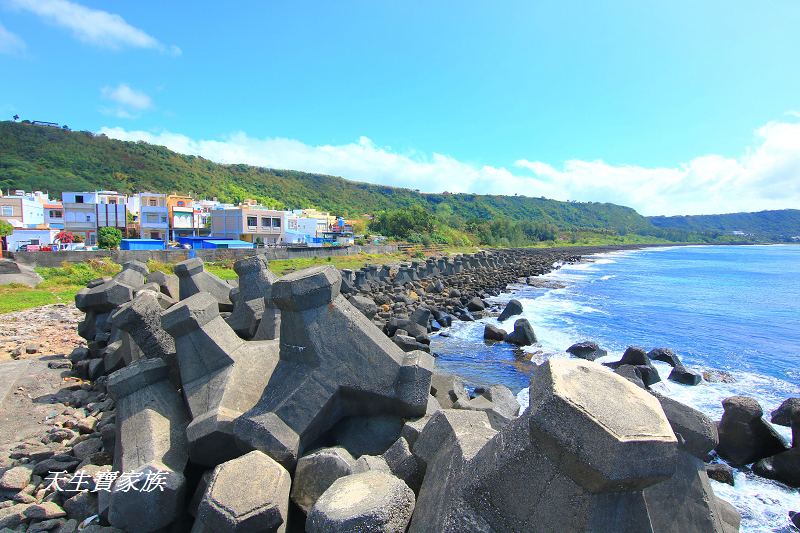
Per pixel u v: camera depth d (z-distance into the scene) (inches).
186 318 247.4
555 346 733.3
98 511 198.7
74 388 375.6
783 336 829.2
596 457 103.0
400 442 190.2
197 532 163.5
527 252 3503.9
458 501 125.0
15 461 257.9
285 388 214.5
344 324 228.2
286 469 189.9
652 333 839.7
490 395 362.6
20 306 768.3
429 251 2704.2
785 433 401.4
